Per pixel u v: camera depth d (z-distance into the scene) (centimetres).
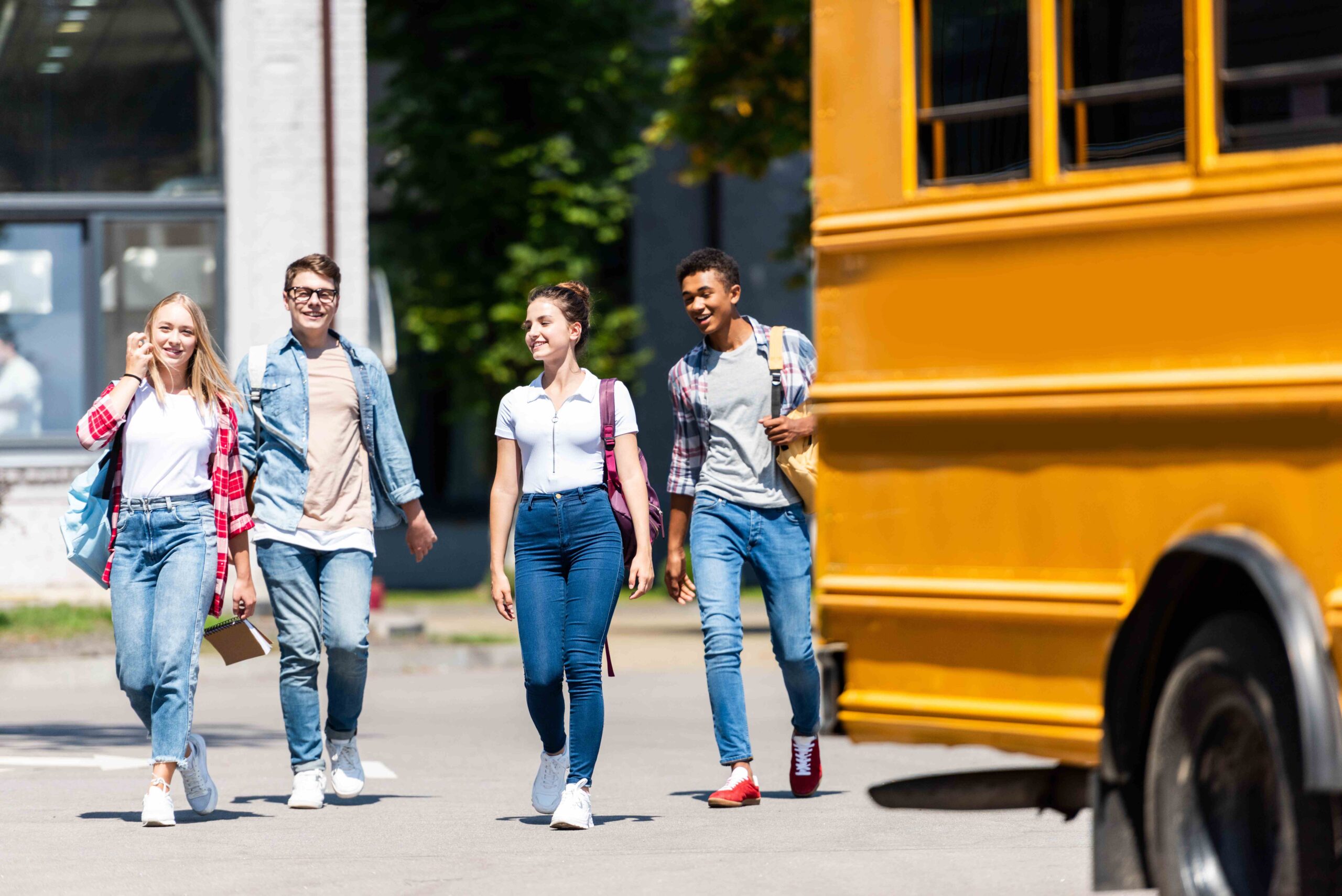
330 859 1166
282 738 1888
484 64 4659
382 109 4669
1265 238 789
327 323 1381
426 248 4759
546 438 1270
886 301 932
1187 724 811
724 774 1603
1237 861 795
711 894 1035
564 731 1332
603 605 1270
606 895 1035
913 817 1337
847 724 945
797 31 3612
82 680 2480
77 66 3444
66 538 1311
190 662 1292
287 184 3397
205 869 1129
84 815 1360
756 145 3656
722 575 1384
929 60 920
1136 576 831
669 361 5059
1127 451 834
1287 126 789
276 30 3394
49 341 3416
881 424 934
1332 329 765
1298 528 770
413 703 2272
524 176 4653
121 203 3431
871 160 938
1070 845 1211
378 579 3456
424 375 5000
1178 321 817
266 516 1359
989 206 888
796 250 4162
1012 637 877
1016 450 877
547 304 1273
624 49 4678
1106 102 852
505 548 1304
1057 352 862
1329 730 730
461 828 1293
